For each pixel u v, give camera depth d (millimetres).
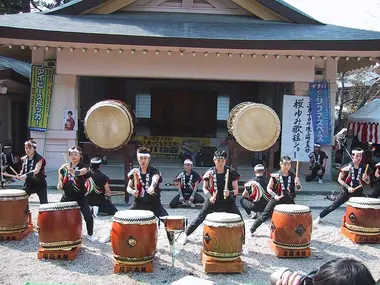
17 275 4441
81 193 5453
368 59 10578
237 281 4438
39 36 9273
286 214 5129
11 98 13461
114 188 8422
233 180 5270
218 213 4844
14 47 10883
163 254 5211
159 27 10547
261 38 9609
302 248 5160
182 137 14773
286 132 10664
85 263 4848
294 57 10680
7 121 13180
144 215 4586
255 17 12289
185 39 9469
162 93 15812
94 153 7875
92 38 9375
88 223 5539
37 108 10617
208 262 4617
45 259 4918
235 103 15953
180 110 15891
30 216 6039
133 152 7969
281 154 10703
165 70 10664
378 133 12508
